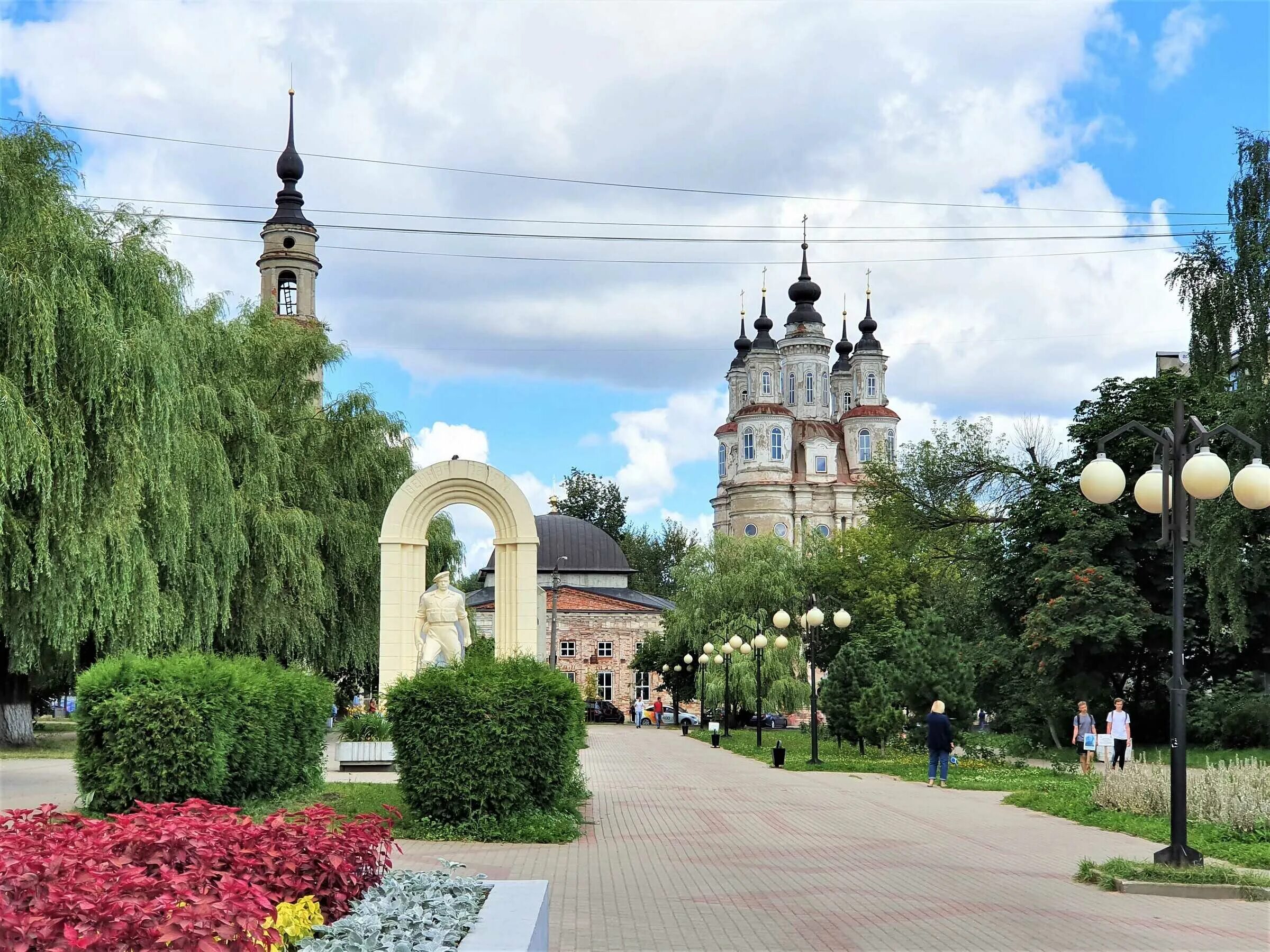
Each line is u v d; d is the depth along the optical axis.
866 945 9.27
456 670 16.22
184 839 6.85
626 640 83.69
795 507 109.62
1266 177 32.09
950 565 55.97
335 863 7.09
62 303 22.77
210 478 29.05
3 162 22.77
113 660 15.81
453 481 27.19
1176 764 12.68
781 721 69.88
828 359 116.62
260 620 32.84
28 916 5.25
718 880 12.28
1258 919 10.42
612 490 127.62
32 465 22.06
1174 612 13.16
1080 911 10.70
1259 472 13.34
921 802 21.27
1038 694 38.38
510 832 15.27
